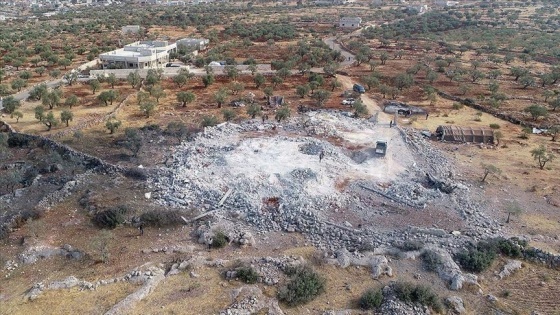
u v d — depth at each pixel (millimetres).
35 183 58188
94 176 60812
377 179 60281
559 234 49594
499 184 60531
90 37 170250
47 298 37531
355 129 78000
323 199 54594
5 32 169875
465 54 150125
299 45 152000
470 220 51719
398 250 46000
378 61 133750
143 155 66438
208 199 54594
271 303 37688
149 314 35875
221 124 77062
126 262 43375
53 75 109250
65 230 48656
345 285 40969
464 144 74000
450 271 42531
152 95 94000
